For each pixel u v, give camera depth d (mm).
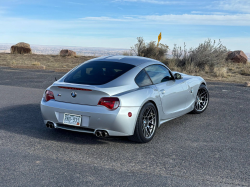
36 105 7168
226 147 4438
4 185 3066
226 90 9836
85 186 3086
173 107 5512
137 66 4871
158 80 5184
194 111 6562
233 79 12859
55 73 14289
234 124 5805
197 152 4203
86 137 4789
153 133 4766
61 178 3262
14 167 3525
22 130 5078
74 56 26500
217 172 3518
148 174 3424
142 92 4496
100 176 3338
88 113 4125
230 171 3553
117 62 4953
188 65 15891
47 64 19266
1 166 3541
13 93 8727
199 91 6711
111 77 4488
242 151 4277
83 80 4504
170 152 4191
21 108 6781
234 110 7031
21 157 3850
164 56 20281
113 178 3293
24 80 11625
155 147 4398
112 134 4199
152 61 5301
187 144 4562
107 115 4070
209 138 4887
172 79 5680
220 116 6457
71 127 4359
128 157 3959
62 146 4332
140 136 4438
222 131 5309
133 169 3561
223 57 16781
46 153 4027
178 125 5703
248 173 3508
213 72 15008
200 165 3725
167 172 3492
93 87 4211
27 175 3316
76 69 4902
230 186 3158
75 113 4215
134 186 3109
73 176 3320
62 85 4367
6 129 5109
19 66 16766
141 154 4086
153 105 4711
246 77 13633
